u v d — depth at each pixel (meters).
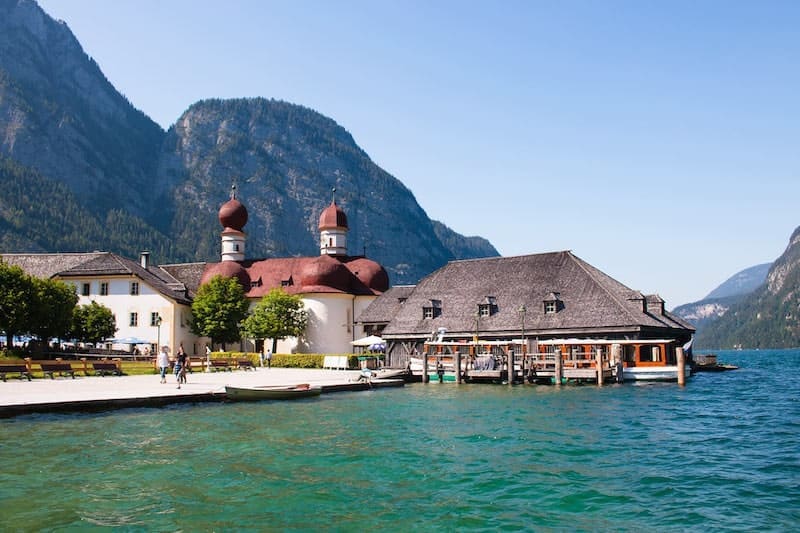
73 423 32.31
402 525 17.27
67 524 16.98
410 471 22.77
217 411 37.75
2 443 27.05
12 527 16.75
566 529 17.09
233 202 104.25
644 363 60.34
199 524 17.08
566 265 70.31
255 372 66.94
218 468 22.89
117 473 22.06
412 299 76.19
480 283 74.00
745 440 29.11
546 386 56.25
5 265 67.31
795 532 16.92
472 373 59.50
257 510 18.27
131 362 74.94
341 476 21.97
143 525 16.97
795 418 36.31
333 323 89.75
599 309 63.28
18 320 63.72
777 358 184.62
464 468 23.27
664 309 79.19
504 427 32.28
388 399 45.50
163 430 30.52
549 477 22.11
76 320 76.75
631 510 18.64
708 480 21.86
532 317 66.25
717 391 53.94
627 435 30.14
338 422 33.69
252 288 96.75
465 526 17.23
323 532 16.66
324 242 100.12
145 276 89.38
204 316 87.88
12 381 48.44
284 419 34.62
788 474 22.72
